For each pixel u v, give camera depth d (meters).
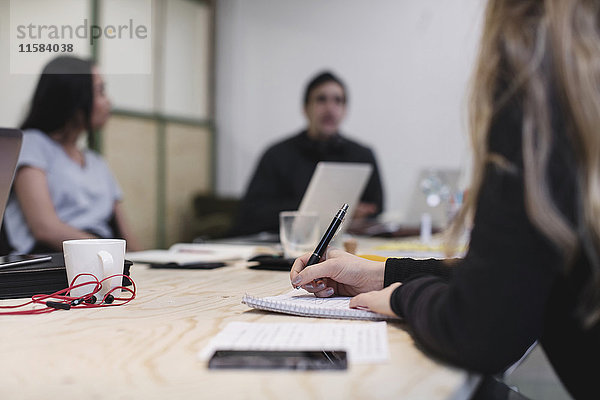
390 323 0.88
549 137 0.63
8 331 0.85
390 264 1.03
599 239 0.62
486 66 0.69
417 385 0.61
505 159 0.65
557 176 0.63
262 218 3.62
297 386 0.61
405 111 5.77
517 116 0.65
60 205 2.46
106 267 1.07
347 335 0.80
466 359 0.66
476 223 0.68
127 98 5.12
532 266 0.64
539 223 0.62
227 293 1.19
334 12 5.98
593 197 0.61
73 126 2.52
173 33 5.65
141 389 0.61
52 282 1.15
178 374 0.65
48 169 2.43
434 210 3.26
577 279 0.68
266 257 1.71
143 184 5.33
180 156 5.81
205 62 6.16
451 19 5.58
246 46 6.27
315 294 1.08
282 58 6.16
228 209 5.78
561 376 0.79
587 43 0.63
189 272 1.54
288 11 6.12
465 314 0.66
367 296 0.92
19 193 2.32
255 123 6.28
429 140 5.71
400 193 5.81
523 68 0.65
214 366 0.67
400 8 5.75
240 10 6.27
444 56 5.62
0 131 1.10
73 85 2.45
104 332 0.84
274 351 0.72
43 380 0.64
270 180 3.88
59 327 0.88
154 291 1.21
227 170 6.36
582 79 0.62
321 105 3.88
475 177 0.69
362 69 5.90
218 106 6.36
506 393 0.91
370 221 3.41
